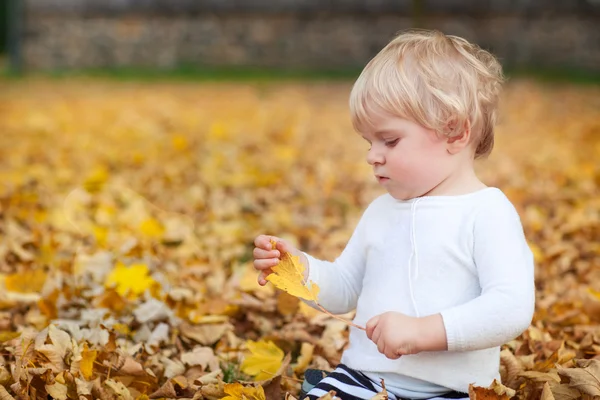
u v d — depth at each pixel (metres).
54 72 16.98
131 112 10.23
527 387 2.21
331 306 2.11
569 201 5.13
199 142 7.60
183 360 2.55
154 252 3.86
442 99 1.84
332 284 2.08
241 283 3.26
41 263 3.62
